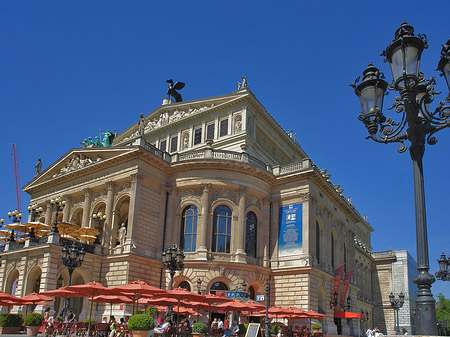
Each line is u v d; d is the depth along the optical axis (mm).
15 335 34688
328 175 64438
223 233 54094
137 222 50938
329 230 61969
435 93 12258
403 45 11328
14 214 56812
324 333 54719
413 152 11406
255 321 53094
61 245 47062
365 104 12664
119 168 54500
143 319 28547
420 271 10516
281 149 73812
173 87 77125
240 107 63656
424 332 9969
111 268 49812
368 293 104188
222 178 54531
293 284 53375
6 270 51125
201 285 50219
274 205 58375
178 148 68125
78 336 35125
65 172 61562
